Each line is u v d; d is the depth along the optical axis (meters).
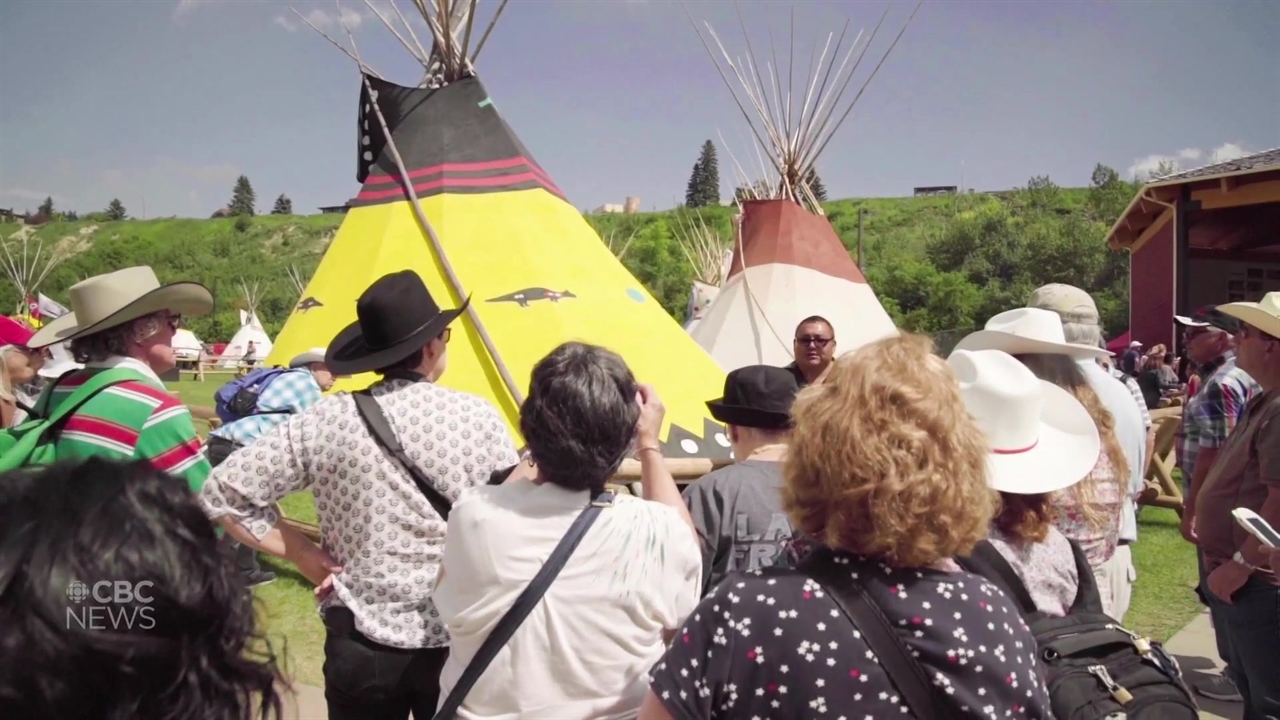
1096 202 61.75
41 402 3.25
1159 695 2.05
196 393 25.41
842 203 87.25
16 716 0.94
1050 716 1.74
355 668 2.62
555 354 2.28
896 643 1.61
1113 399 3.72
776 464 3.13
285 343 6.14
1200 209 17.44
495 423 2.82
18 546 0.96
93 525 0.99
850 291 9.09
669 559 2.21
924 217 79.06
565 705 2.08
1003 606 1.71
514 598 2.10
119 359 3.32
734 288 9.18
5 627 0.93
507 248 6.14
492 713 2.10
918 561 1.65
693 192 113.31
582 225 6.80
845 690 1.59
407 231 6.14
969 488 1.69
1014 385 2.42
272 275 83.69
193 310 3.59
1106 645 2.15
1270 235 22.31
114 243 93.19
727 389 3.34
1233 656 3.66
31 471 1.07
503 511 2.17
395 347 2.76
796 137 9.95
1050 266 51.94
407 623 2.61
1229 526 3.46
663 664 1.70
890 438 1.65
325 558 2.72
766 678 1.62
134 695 0.99
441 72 7.02
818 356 5.41
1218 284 23.39
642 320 6.40
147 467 1.11
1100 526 2.76
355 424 2.65
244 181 126.69
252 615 1.16
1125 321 46.03
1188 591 6.71
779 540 2.94
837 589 1.66
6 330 5.41
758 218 9.43
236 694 1.09
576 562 2.12
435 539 2.66
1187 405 4.70
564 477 2.19
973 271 54.81
